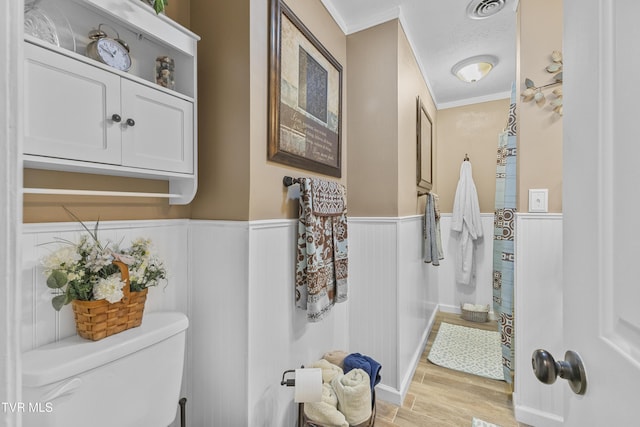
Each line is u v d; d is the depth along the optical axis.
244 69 1.11
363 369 1.38
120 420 0.82
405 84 1.90
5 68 0.28
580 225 0.47
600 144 0.41
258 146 1.15
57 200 0.85
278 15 1.24
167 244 1.14
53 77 0.70
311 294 1.27
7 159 0.28
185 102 1.05
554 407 1.46
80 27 0.88
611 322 0.38
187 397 1.21
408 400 1.73
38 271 0.80
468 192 3.00
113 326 0.86
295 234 1.37
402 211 1.85
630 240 0.35
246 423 1.07
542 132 1.49
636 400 0.32
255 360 1.11
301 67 1.41
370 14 1.78
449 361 2.17
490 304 3.03
